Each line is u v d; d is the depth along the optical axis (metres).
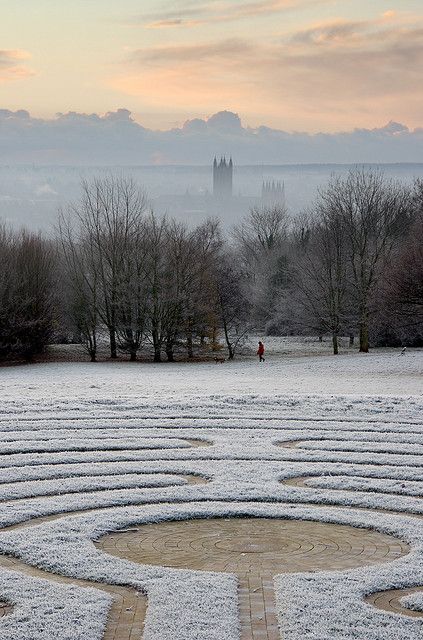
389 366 52.38
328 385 41.03
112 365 61.03
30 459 22.78
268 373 50.69
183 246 66.75
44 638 11.15
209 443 25.55
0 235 77.75
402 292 54.47
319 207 107.69
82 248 69.00
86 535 15.84
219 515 17.55
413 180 115.50
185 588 12.95
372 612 12.01
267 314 90.19
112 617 12.00
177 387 39.31
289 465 22.14
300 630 11.41
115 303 65.94
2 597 12.60
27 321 64.62
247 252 105.31
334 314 68.88
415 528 16.38
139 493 19.08
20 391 37.19
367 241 73.50
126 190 73.62
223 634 11.29
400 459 23.08
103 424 28.20
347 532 16.47
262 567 14.20
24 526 16.72
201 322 65.75
